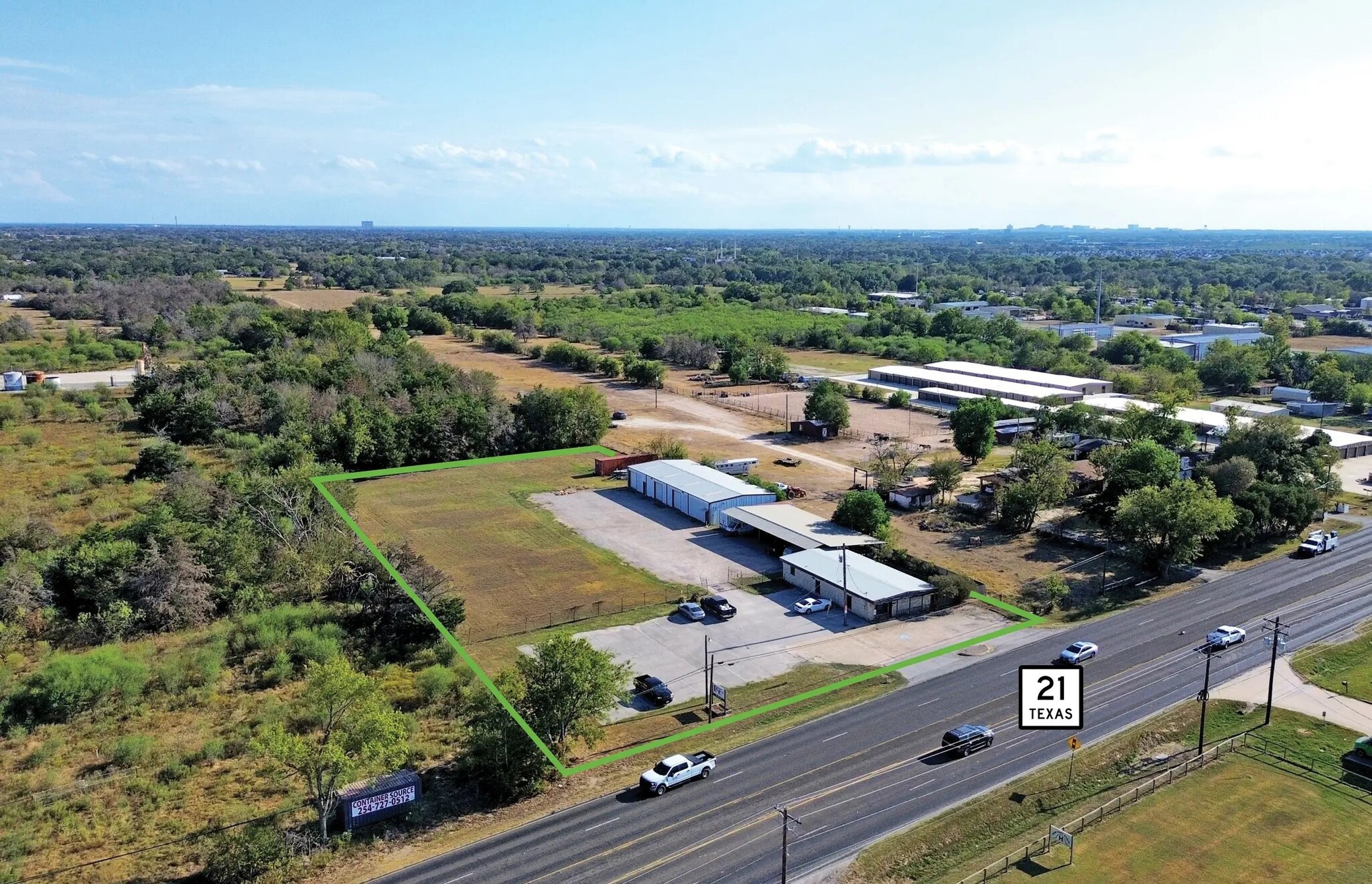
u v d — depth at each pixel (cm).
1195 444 9950
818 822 3900
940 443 10794
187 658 5338
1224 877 3566
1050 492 7594
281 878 3606
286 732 4550
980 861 3681
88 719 4806
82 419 10669
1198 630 5812
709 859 3672
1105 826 3906
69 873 3669
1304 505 7431
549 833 3872
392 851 3797
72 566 5881
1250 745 4531
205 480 7594
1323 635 5706
